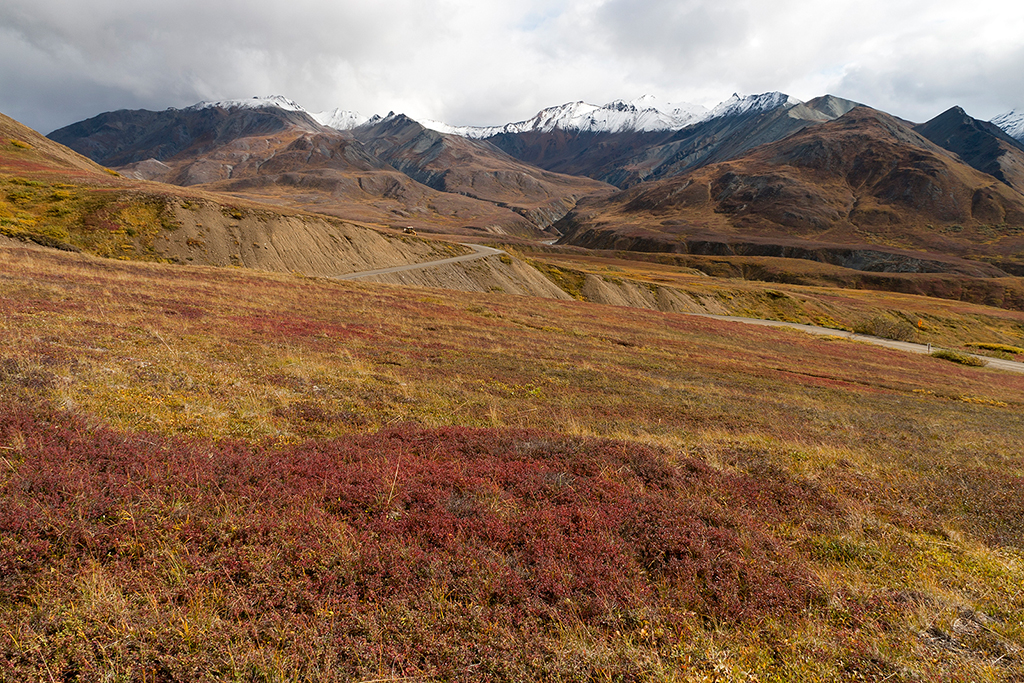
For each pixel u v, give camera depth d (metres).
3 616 4.14
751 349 48.88
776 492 9.59
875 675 4.59
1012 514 9.68
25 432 6.96
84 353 12.41
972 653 5.05
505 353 26.69
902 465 12.72
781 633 5.13
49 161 105.62
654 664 4.45
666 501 7.96
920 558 7.54
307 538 5.67
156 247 70.75
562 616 4.89
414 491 7.21
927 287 164.88
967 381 45.69
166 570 4.88
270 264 77.12
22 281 23.91
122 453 6.87
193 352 15.31
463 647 4.40
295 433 9.72
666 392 21.08
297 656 4.14
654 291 109.50
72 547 4.92
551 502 7.52
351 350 20.89
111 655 3.92
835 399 26.09
